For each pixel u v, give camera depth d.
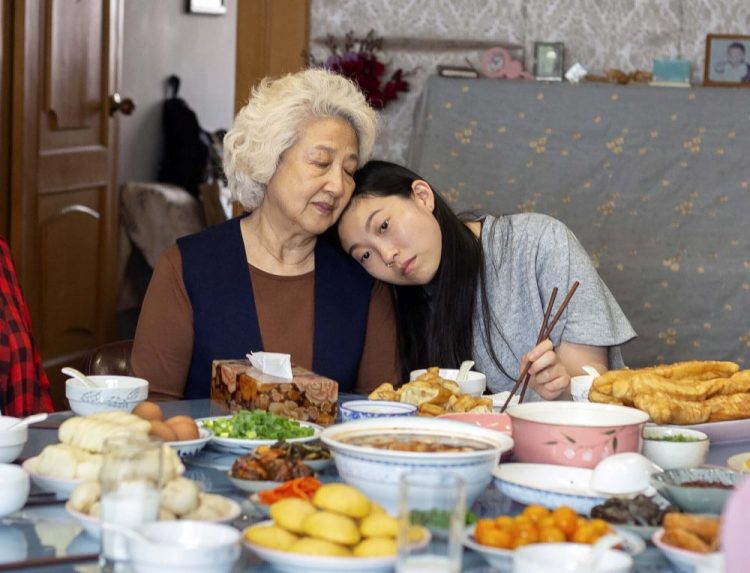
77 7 4.82
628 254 4.22
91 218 5.07
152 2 6.31
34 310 4.57
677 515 1.26
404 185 2.27
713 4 4.66
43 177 4.59
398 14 4.70
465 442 1.49
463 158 4.32
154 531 1.18
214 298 2.28
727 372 1.97
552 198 4.28
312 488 1.37
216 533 1.19
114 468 1.18
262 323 2.29
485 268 2.37
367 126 2.26
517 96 4.36
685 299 4.15
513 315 2.38
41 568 1.20
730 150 4.27
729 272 4.14
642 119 4.31
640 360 4.14
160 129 6.51
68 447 1.45
